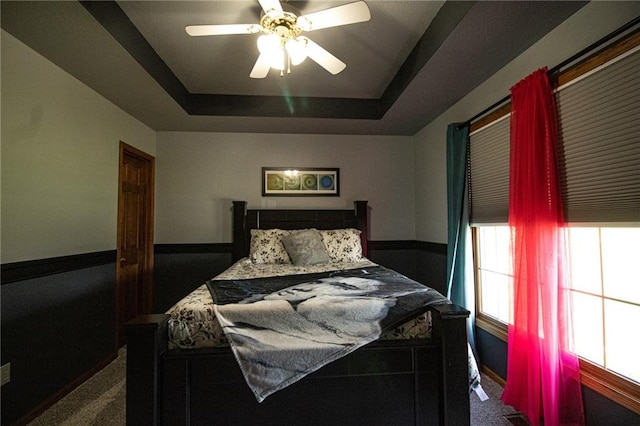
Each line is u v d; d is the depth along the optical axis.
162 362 1.39
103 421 1.87
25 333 1.91
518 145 1.85
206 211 3.76
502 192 2.19
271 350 1.42
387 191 3.93
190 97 3.17
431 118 3.34
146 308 3.53
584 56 1.56
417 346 1.51
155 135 3.73
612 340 1.57
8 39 1.82
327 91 3.15
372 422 1.49
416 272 3.91
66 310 2.25
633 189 1.33
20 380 1.86
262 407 1.44
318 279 2.17
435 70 2.25
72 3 1.59
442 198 3.20
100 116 2.69
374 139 3.92
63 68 2.23
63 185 2.25
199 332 1.48
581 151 1.56
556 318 1.59
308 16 1.56
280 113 3.25
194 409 1.42
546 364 1.59
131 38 2.04
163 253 3.70
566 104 1.65
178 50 2.36
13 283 1.84
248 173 3.81
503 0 1.54
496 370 2.28
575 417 1.55
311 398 1.47
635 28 1.32
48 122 2.11
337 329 1.50
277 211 3.74
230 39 2.21
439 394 1.50
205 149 3.78
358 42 2.26
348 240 3.39
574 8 1.60
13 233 1.85
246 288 1.90
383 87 3.06
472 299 2.50
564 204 1.65
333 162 3.91
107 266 2.77
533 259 1.71
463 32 1.79
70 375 2.27
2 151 1.79
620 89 1.38
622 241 1.53
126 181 3.21
